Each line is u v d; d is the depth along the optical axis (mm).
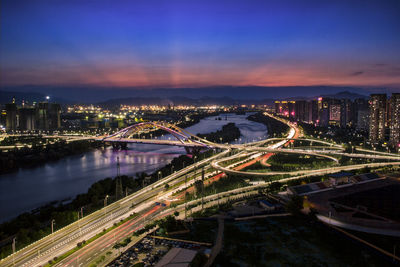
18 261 180125
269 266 163750
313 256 172250
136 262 170375
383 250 176125
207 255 172625
